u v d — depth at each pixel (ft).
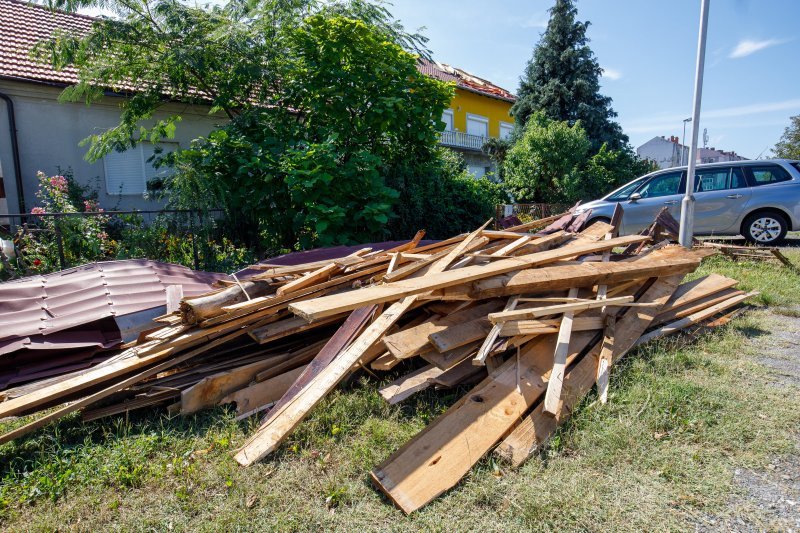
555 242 16.58
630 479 7.54
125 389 10.08
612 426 8.81
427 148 31.19
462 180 34.40
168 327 11.33
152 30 27.07
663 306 14.23
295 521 6.82
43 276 15.81
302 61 27.68
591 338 11.71
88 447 8.83
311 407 8.89
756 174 30.89
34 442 9.18
